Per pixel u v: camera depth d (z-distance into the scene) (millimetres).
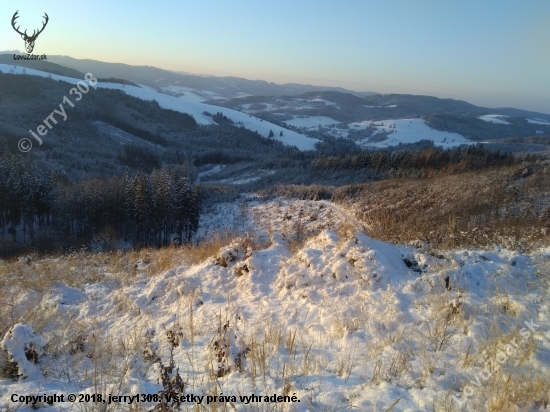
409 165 53688
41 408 3135
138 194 38219
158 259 9969
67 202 38125
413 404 2844
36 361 4195
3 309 6637
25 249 32562
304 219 29844
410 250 6473
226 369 3705
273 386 3242
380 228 9500
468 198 20734
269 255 7703
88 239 38125
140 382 3480
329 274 5918
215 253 9023
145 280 8250
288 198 44656
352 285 5520
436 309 4367
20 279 9055
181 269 8664
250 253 7621
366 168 60344
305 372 3436
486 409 2738
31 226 38844
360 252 6023
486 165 44875
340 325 4414
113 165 83500
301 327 4711
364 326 4367
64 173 49250
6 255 30297
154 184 42469
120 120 155125
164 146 148875
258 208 42438
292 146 182625
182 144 157875
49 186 41219
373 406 2816
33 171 41406
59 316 6445
